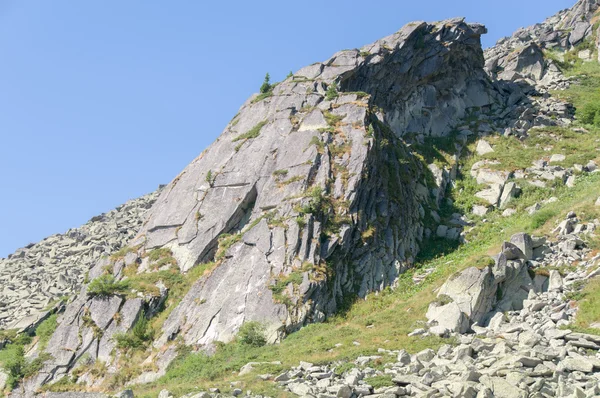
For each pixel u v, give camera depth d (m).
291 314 40.12
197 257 48.34
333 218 45.31
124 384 40.53
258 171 50.84
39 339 48.69
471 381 25.83
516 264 36.94
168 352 40.97
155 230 52.12
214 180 52.38
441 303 36.19
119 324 44.69
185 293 45.94
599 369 25.83
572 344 28.59
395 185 50.16
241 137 55.00
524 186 54.12
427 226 51.66
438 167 57.75
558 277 36.31
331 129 51.28
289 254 43.00
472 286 35.94
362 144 49.59
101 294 46.38
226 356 38.44
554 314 32.66
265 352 36.88
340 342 35.44
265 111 56.94
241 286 42.62
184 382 35.72
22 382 43.31
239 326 40.56
